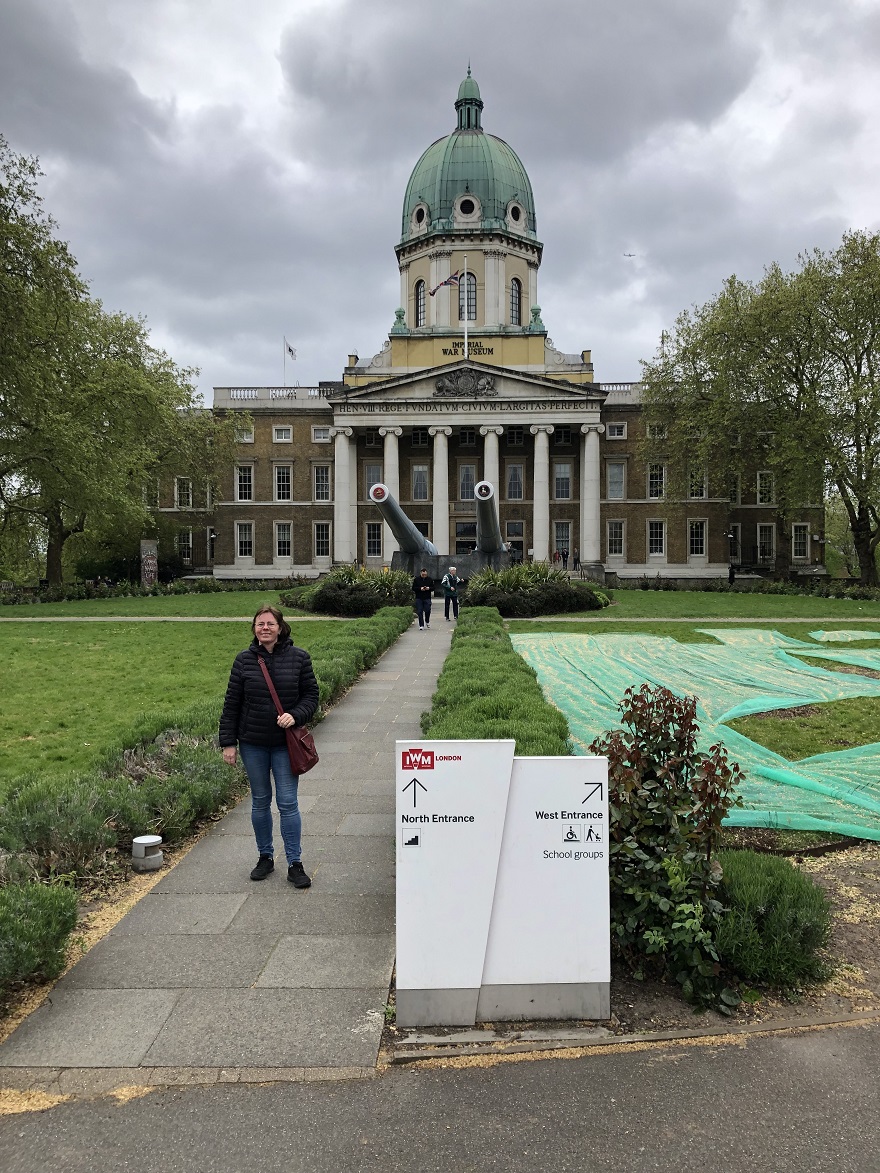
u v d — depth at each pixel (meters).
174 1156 3.45
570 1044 4.20
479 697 10.32
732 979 4.75
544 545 56.47
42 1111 3.71
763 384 44.19
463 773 4.39
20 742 10.78
